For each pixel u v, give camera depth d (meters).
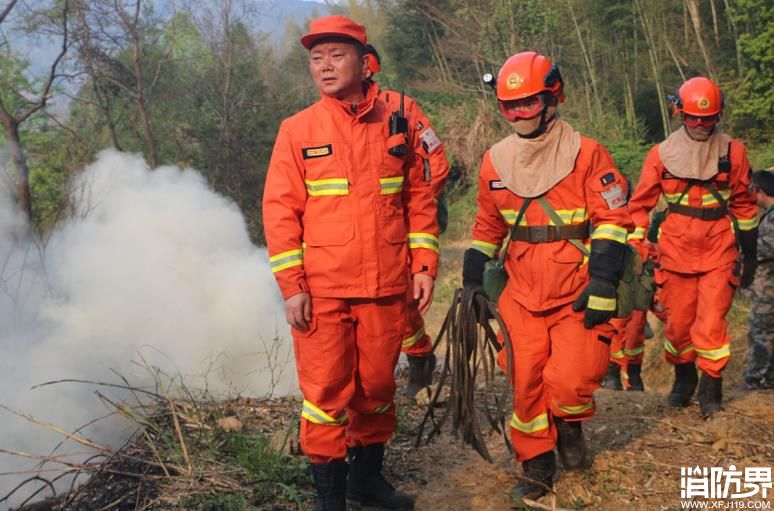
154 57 19.34
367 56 3.30
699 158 4.73
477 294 3.62
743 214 4.81
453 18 27.77
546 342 3.58
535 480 3.69
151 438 4.15
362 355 3.32
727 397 5.20
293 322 3.20
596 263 3.39
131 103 19.16
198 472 3.77
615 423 4.66
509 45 24.67
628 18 20.42
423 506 3.75
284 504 3.58
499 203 3.59
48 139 15.19
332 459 3.29
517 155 3.53
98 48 16.08
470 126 26.12
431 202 3.47
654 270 5.12
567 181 3.45
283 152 3.22
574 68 23.14
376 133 3.25
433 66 30.06
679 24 19.48
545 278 3.49
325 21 3.16
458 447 4.41
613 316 3.43
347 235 3.18
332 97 3.24
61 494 3.78
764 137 16.98
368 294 3.20
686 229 4.84
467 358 3.56
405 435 4.58
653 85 20.84
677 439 4.39
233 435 4.11
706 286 4.80
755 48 16.31
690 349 4.98
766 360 5.60
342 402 3.29
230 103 19.67
